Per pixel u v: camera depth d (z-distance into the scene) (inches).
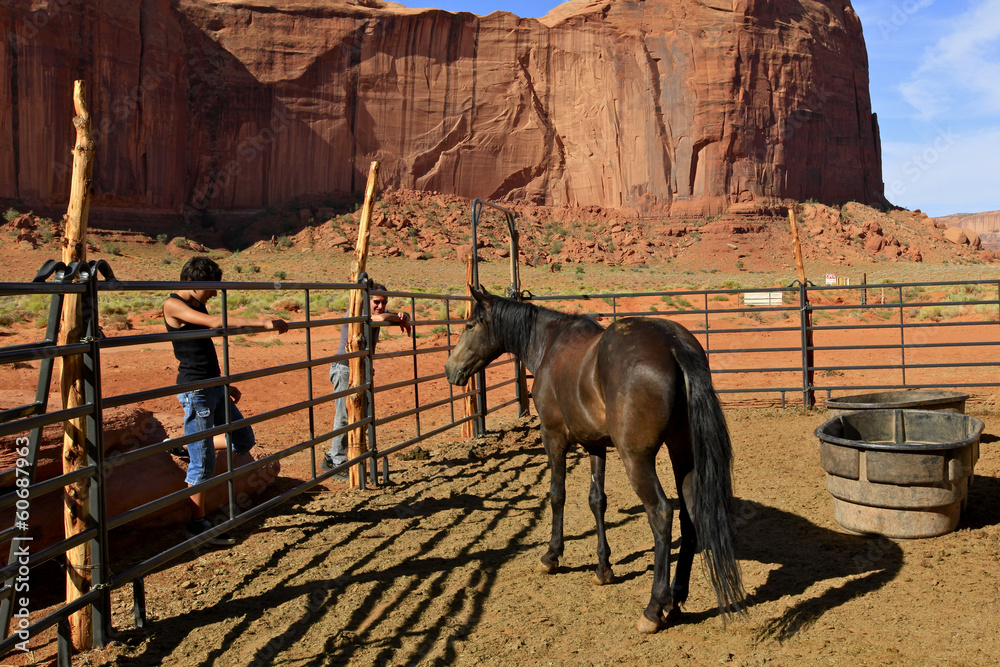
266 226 3211.1
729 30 3622.0
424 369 600.7
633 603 150.9
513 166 3762.3
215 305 1096.8
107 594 135.4
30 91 2556.6
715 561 123.3
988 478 239.9
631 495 240.7
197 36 3309.5
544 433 171.5
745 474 264.7
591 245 3395.7
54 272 124.6
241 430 213.8
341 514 226.5
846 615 140.3
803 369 398.9
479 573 172.1
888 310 1029.2
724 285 1800.0
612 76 3690.9
